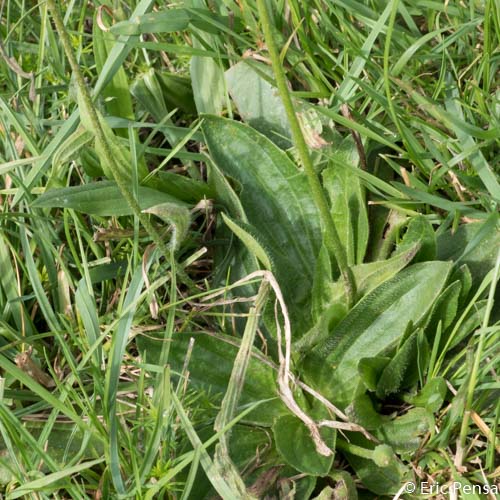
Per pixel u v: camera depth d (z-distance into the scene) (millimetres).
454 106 576
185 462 455
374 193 563
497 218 517
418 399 503
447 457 477
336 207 545
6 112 579
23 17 640
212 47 611
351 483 479
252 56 598
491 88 602
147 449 462
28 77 577
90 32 688
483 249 526
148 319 551
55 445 503
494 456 491
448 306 500
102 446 505
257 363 521
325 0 595
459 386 498
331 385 514
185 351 516
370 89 558
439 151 566
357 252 527
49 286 564
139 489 451
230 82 602
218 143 569
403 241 515
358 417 494
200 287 572
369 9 603
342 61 614
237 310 546
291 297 535
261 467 497
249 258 546
